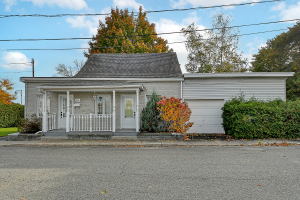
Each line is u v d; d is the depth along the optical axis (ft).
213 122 41.19
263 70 66.28
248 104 34.09
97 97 42.32
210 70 63.93
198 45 62.90
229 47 62.08
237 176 16.10
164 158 22.50
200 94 40.93
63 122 42.32
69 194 12.89
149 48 81.61
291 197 12.26
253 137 34.81
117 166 19.26
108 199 12.12
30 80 41.86
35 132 38.75
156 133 35.91
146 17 86.33
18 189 13.76
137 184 14.52
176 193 12.92
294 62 58.70
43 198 12.34
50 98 41.91
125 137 35.88
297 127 33.63
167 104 35.70
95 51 82.84
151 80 41.24
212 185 14.23
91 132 36.86
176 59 51.01
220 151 26.20
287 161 20.65
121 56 55.52
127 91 39.99
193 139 35.17
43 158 22.89
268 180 15.14
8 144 31.99
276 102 36.11
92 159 22.25
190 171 17.49
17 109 66.85
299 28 59.57
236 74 39.45
